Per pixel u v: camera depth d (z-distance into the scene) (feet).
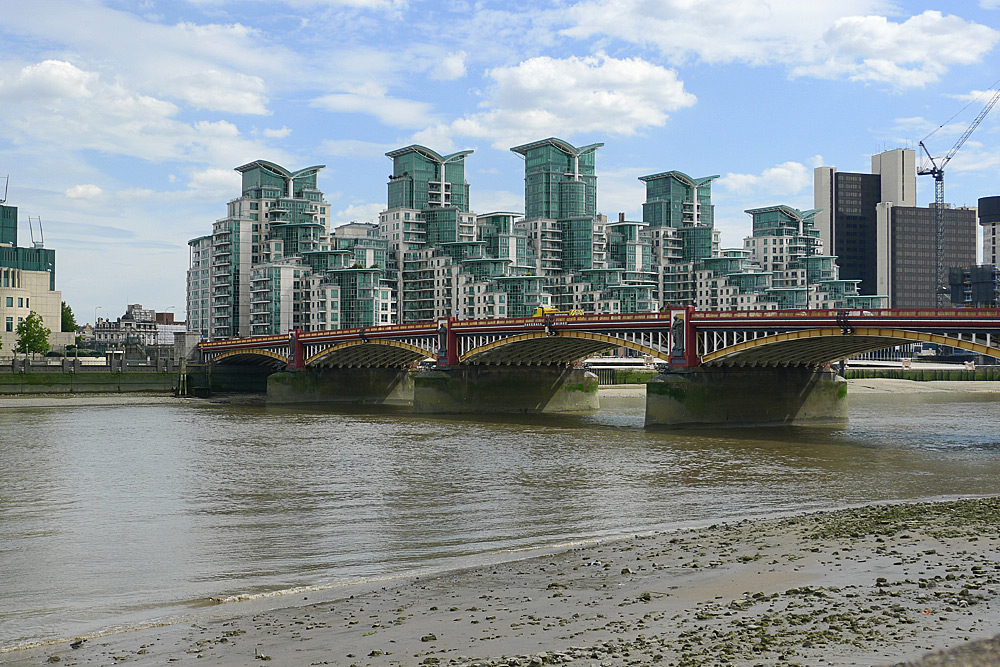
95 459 250.37
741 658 68.80
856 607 83.15
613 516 165.68
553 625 83.30
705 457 252.01
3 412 415.64
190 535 151.23
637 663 69.05
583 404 447.01
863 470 226.99
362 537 148.15
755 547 120.06
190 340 598.75
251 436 311.47
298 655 78.23
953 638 71.41
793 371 363.56
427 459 249.75
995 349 266.16
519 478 215.10
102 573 123.54
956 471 225.35
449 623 86.28
